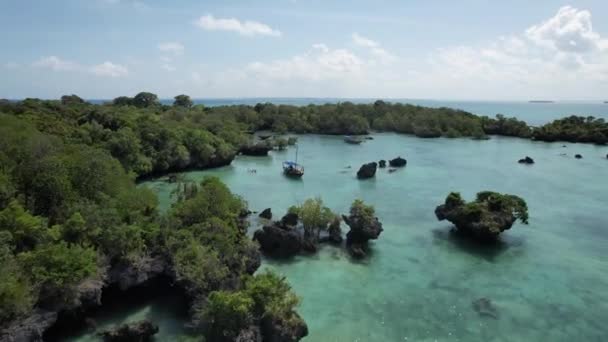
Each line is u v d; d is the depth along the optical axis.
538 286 41.22
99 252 34.22
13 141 46.34
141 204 43.66
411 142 152.75
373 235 49.06
